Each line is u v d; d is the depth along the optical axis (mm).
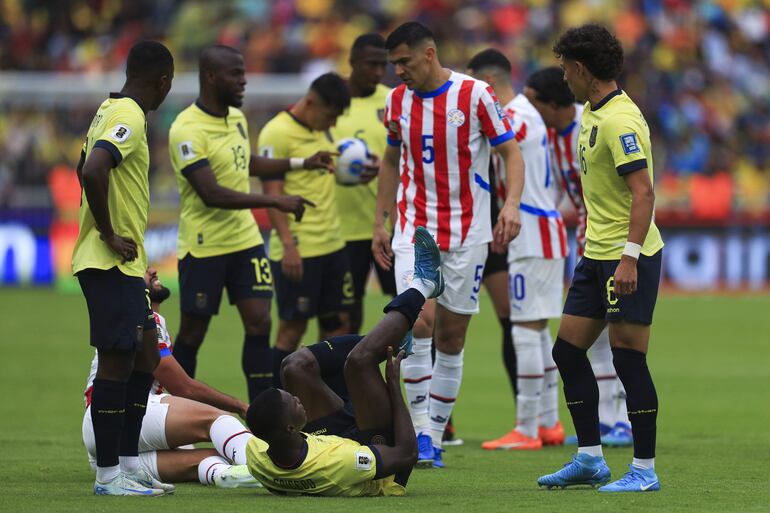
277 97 74438
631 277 19953
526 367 29016
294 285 32750
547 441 30062
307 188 32656
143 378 21250
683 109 91000
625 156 20047
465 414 35906
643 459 20844
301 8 97812
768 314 64562
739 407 36375
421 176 24906
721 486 21609
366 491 19938
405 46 24203
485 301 72188
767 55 97688
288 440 19234
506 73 29422
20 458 26219
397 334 20078
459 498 19828
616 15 96875
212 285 29234
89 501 19469
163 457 22203
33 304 67375
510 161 24547
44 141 78625
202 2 98625
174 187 75125
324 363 21031
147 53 20828
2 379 42188
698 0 99000
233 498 19812
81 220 20453
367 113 34250
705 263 75562
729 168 88875
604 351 29469
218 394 23188
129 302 20250
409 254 24812
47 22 98062
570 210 68812
